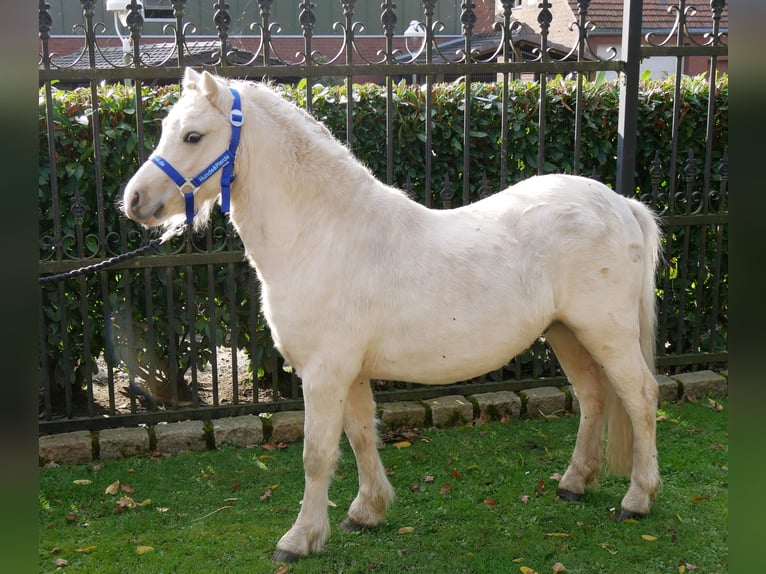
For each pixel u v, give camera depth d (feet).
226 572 9.43
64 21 38.42
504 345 9.45
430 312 9.06
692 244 16.43
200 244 14.29
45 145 13.38
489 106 14.88
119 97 13.69
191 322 13.67
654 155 16.21
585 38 13.70
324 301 8.98
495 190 15.55
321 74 12.90
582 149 15.65
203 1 39.78
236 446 13.48
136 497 11.59
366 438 10.23
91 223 14.03
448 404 14.48
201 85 8.61
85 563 9.74
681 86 15.92
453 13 45.96
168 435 13.24
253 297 13.80
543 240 9.49
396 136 14.76
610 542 10.00
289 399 14.53
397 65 13.11
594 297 9.62
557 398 14.90
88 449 12.88
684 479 11.80
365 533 10.37
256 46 42.42
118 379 17.70
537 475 12.16
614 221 9.82
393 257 9.09
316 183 9.09
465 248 9.25
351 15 12.87
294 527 9.78
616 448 10.79
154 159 8.61
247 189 9.05
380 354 9.29
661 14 39.37
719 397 15.65
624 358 9.93
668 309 16.67
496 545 10.02
